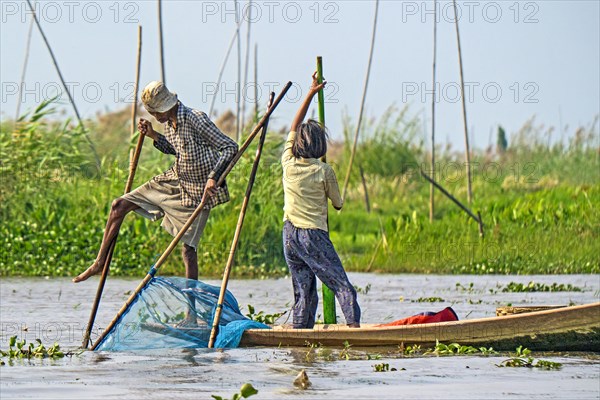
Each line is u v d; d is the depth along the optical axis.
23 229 58.75
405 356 27.45
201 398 21.75
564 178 102.38
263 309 39.91
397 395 22.17
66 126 64.81
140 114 74.75
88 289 47.44
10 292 45.66
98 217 60.31
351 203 91.56
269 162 63.09
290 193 30.62
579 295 45.75
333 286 30.25
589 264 60.66
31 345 28.61
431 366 25.73
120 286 49.06
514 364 25.84
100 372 24.94
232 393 22.28
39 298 43.22
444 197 88.56
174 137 30.88
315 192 30.42
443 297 44.84
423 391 22.61
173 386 23.09
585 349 28.00
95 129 69.44
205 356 27.52
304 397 21.89
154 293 29.75
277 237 60.09
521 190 97.38
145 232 58.69
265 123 30.91
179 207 31.25
